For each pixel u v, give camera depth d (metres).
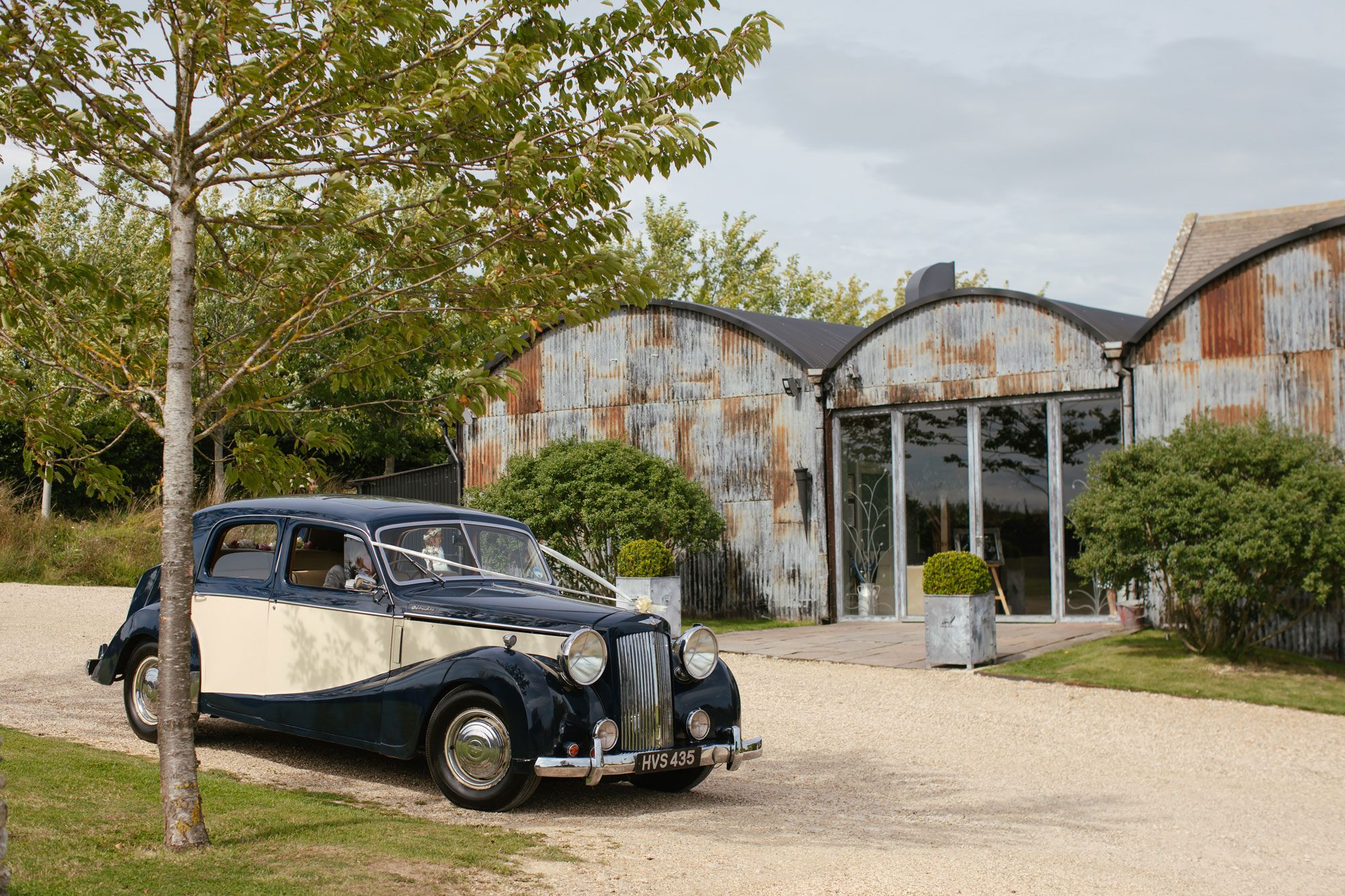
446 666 7.26
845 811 7.62
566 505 17.95
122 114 6.19
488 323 6.77
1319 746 10.23
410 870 5.36
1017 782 8.74
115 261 26.19
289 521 8.44
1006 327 17.41
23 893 4.61
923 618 18.08
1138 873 6.31
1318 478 12.75
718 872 5.78
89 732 8.92
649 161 6.38
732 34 7.03
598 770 6.85
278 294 6.62
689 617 19.84
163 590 5.69
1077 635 15.48
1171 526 12.94
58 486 29.05
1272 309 15.39
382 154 6.58
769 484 19.33
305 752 8.79
